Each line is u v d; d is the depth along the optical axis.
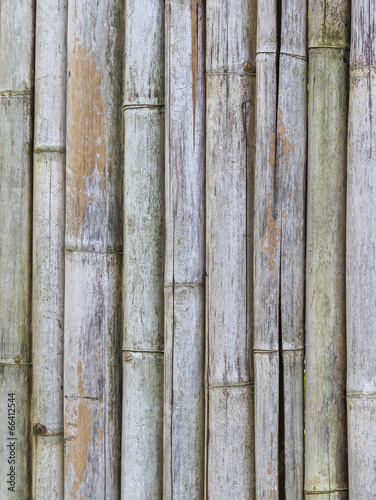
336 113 1.86
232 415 1.90
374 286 1.80
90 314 2.06
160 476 2.01
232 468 1.89
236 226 1.91
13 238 2.18
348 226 1.83
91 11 2.06
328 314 1.86
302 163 1.89
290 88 1.86
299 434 1.87
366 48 1.81
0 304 2.18
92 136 2.07
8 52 2.18
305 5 1.89
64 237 2.14
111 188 2.08
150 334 2.01
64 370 2.09
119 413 2.08
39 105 2.16
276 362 1.85
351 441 1.81
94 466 2.05
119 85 2.09
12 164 2.18
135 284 2.01
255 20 1.94
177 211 1.94
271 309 1.86
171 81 1.94
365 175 1.81
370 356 1.80
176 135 1.94
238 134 1.92
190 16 1.94
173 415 1.93
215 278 1.91
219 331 1.91
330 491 1.84
